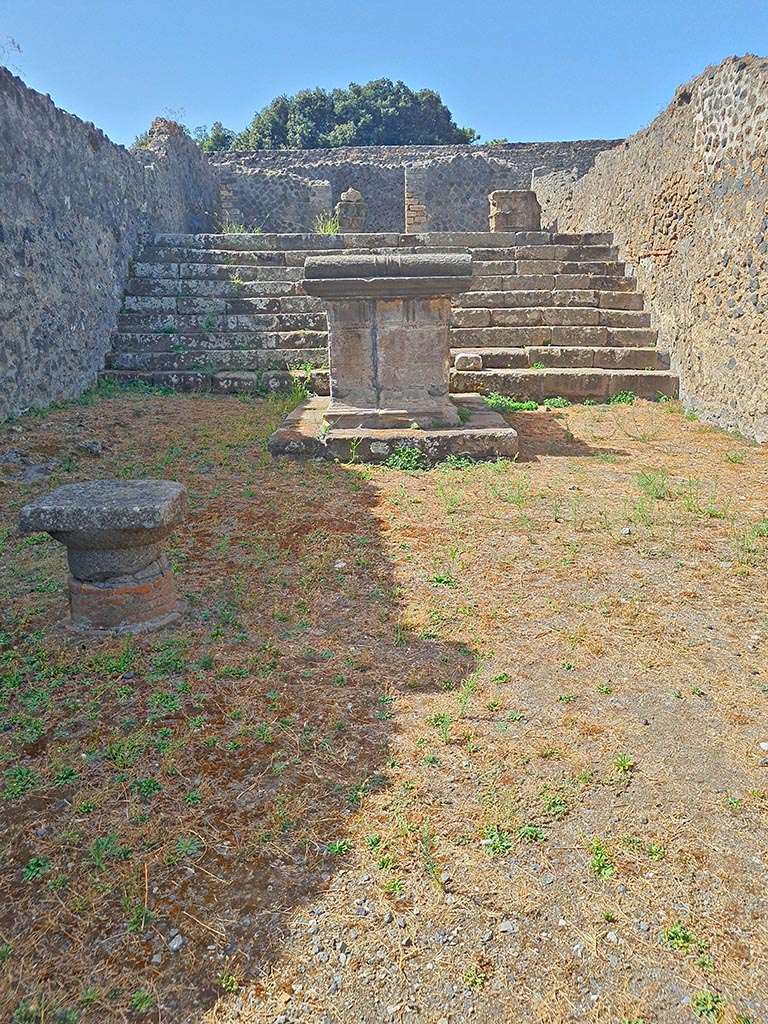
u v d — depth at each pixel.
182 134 13.92
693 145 7.81
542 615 3.42
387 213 18.92
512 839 2.07
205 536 4.38
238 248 11.05
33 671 2.94
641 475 5.45
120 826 2.13
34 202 7.11
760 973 1.67
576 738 2.52
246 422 7.05
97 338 8.57
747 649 3.08
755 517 4.61
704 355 7.58
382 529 4.51
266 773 2.36
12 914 1.85
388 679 2.91
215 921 1.83
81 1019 1.60
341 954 1.74
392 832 2.10
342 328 6.16
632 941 1.76
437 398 6.31
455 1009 1.61
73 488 3.45
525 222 12.87
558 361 8.77
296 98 34.03
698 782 2.29
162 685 2.84
